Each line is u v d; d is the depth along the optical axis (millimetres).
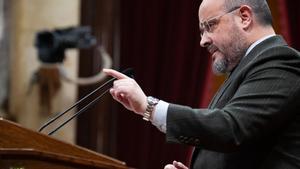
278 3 12422
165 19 12469
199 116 5180
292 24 12367
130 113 12469
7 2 12742
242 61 5688
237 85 5562
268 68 5410
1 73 12680
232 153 5445
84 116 12320
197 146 5203
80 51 12258
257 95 5266
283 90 5289
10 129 4629
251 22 5734
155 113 5227
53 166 4422
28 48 12617
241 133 5129
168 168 6004
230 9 5742
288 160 5340
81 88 12289
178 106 5262
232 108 5246
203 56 12398
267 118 5207
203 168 5625
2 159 4285
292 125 5387
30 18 12672
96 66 12250
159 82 12461
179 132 5176
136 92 5203
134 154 12484
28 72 12555
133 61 12422
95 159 4773
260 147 5379
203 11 5824
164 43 12469
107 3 12352
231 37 5727
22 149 4324
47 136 4695
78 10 12430
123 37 12406
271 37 5699
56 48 11773
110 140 12422
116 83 5219
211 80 12352
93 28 12312
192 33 12438
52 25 12547
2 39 12711
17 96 12609
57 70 12156
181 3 12430
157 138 12438
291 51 5516
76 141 12289
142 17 12438
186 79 12438
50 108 12352
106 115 12375
